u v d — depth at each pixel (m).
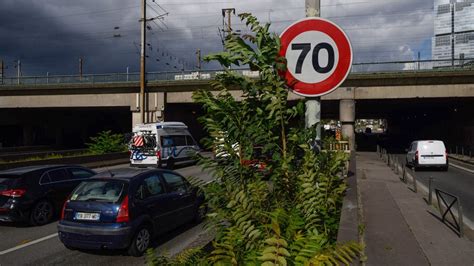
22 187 11.40
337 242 2.75
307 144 3.60
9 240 9.99
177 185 10.48
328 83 3.79
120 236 8.27
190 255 3.62
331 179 3.71
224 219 3.52
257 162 3.63
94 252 8.88
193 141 30.61
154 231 9.11
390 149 53.34
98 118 68.69
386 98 38.50
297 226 3.19
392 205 11.54
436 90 37.09
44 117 60.22
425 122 71.62
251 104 3.63
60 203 12.33
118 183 8.82
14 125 62.88
